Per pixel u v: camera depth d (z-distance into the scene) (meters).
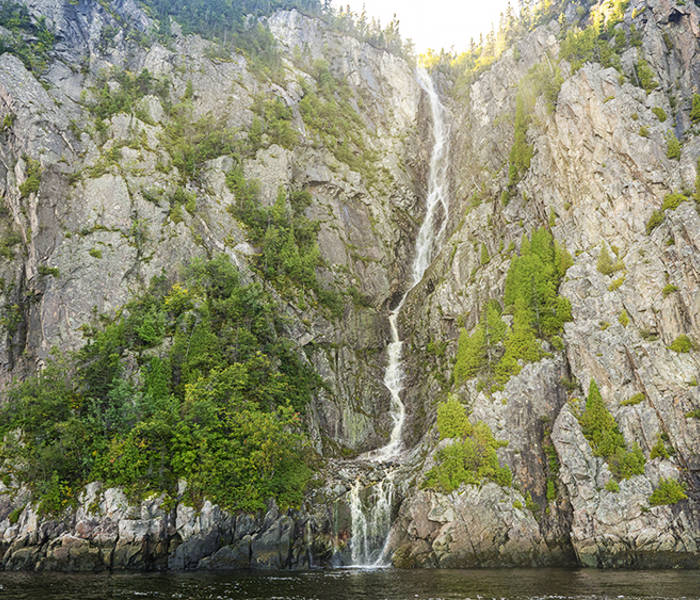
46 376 53.06
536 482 51.97
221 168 79.88
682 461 49.38
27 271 60.75
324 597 32.94
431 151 110.56
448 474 51.41
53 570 43.59
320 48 121.69
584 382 56.16
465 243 80.31
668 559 45.53
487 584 37.66
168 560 44.84
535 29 99.19
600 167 68.31
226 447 49.75
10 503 46.25
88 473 48.19
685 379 51.88
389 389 75.12
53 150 68.69
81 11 93.81
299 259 74.00
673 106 71.94
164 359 54.84
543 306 61.94
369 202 93.38
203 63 97.19
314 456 59.75
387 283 86.88
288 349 63.16
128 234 65.75
